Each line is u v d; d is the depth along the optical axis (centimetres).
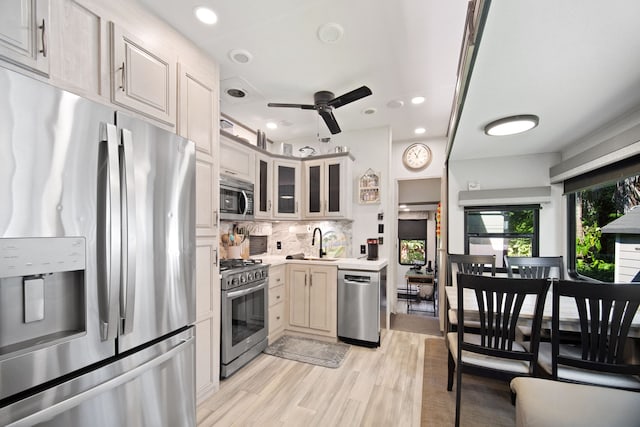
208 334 206
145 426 122
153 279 129
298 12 177
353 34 197
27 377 85
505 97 187
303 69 241
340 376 236
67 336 96
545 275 257
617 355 142
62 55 123
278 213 354
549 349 182
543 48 136
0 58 102
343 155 352
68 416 95
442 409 194
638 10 110
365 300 296
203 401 200
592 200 269
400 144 430
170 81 181
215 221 215
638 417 114
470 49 138
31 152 88
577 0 106
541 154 322
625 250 228
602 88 175
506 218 334
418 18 181
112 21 145
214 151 218
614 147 210
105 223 106
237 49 213
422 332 346
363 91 238
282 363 258
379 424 178
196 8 172
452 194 354
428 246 654
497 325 165
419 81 259
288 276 332
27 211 86
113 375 109
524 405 125
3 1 102
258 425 176
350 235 385
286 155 363
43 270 88
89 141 103
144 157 126
